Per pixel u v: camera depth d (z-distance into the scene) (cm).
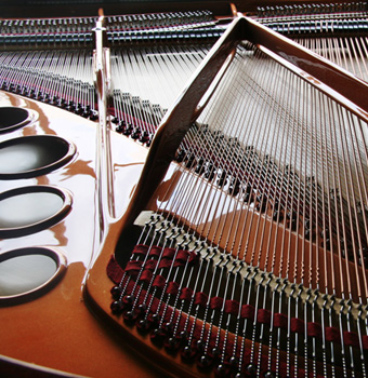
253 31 117
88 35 135
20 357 57
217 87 112
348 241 76
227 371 56
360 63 124
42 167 88
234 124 102
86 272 68
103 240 72
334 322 62
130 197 82
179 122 90
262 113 105
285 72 117
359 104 95
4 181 85
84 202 81
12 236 74
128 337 59
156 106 112
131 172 89
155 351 58
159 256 69
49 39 133
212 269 69
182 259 68
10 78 120
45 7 148
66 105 111
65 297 64
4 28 137
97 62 116
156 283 64
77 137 98
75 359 57
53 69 126
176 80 122
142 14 150
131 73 126
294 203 82
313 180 87
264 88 112
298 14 148
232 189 85
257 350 60
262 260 71
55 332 60
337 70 97
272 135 99
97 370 56
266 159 92
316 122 100
